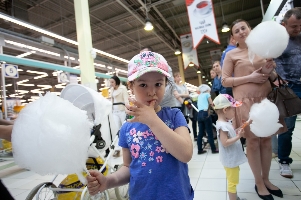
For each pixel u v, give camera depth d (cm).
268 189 178
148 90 80
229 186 160
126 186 221
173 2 823
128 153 97
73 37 950
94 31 935
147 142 85
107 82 810
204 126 379
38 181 298
